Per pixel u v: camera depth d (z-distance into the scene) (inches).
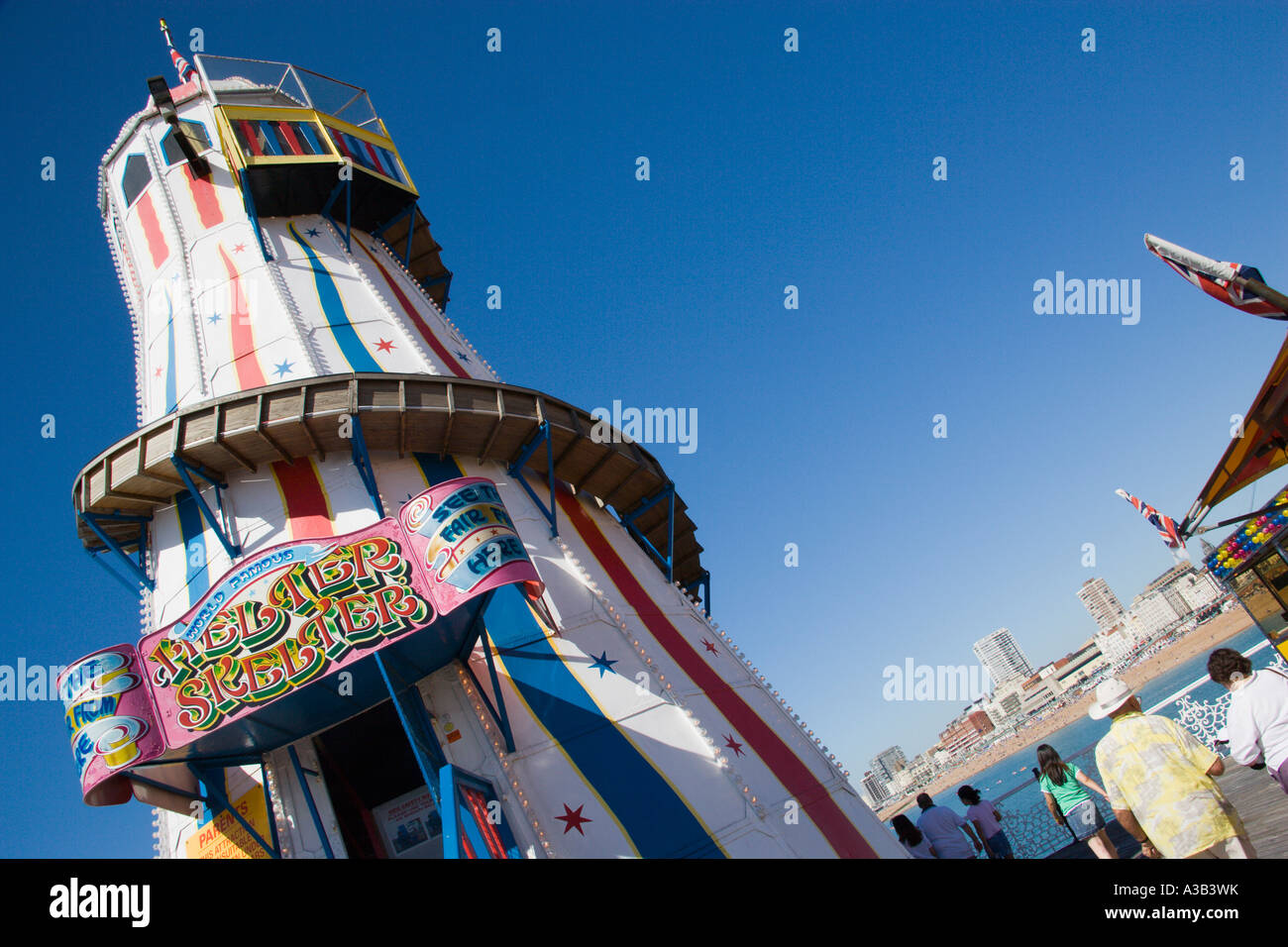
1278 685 285.1
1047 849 702.5
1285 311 361.1
